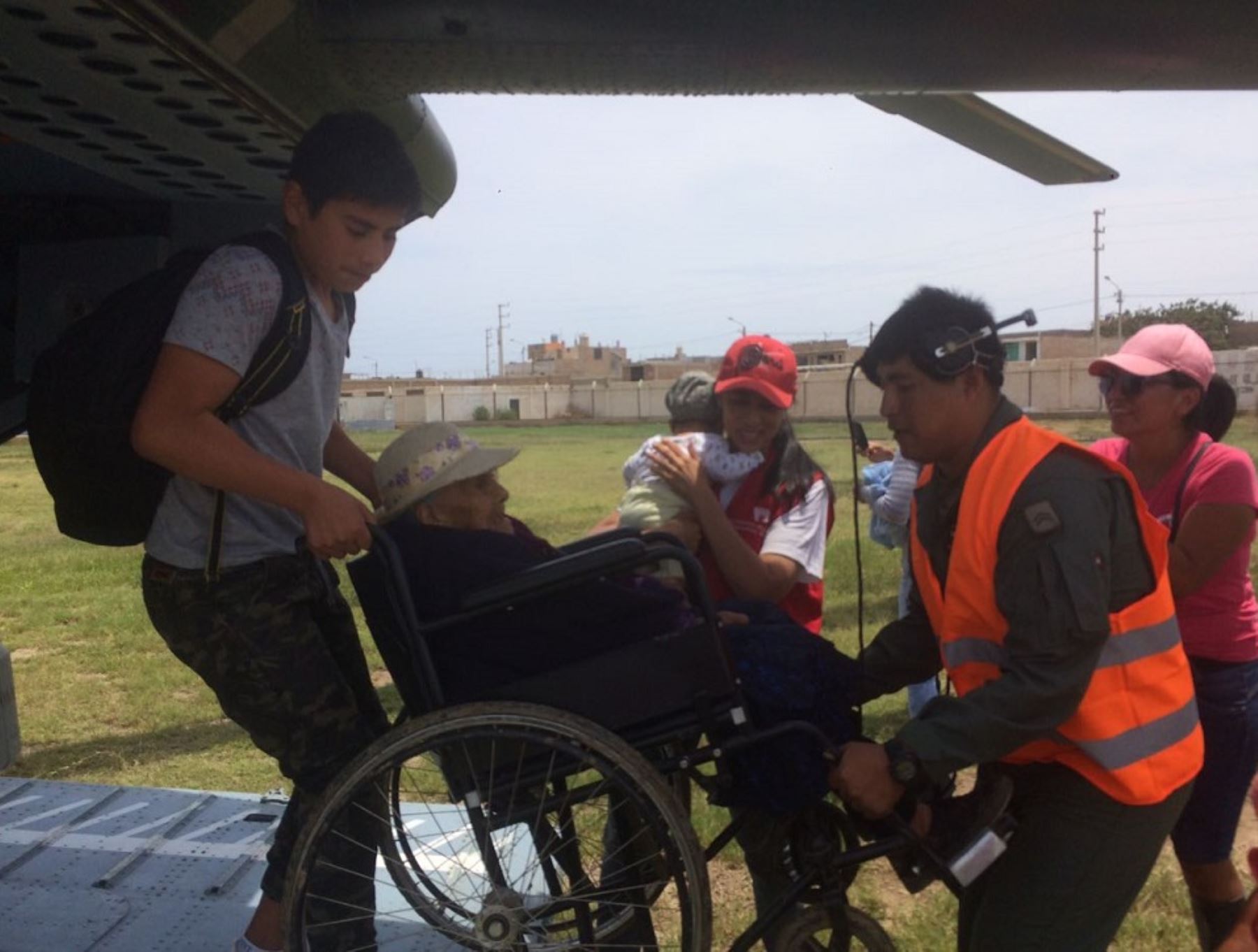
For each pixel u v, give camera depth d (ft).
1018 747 6.93
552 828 8.11
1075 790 7.38
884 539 15.79
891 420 7.57
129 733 20.35
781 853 8.66
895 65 10.60
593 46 10.09
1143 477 10.08
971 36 10.39
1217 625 9.73
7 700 13.17
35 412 7.84
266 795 14.21
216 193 12.01
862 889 13.10
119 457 7.80
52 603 32.45
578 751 7.03
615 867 8.68
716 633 7.34
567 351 374.84
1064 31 10.39
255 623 8.23
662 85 10.85
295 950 7.21
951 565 7.30
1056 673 6.82
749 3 10.02
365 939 8.16
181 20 7.72
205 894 11.50
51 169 11.41
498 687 7.42
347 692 8.57
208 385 7.49
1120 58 10.64
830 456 74.59
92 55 8.05
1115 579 7.24
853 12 10.18
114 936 10.64
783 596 10.12
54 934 10.68
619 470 78.59
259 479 7.46
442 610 7.49
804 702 7.59
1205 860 9.99
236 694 8.32
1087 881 7.35
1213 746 9.78
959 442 7.48
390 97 10.64
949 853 7.41
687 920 7.02
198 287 7.59
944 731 6.93
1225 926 10.09
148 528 8.30
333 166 7.75
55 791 14.34
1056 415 134.00
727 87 10.91
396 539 7.72
